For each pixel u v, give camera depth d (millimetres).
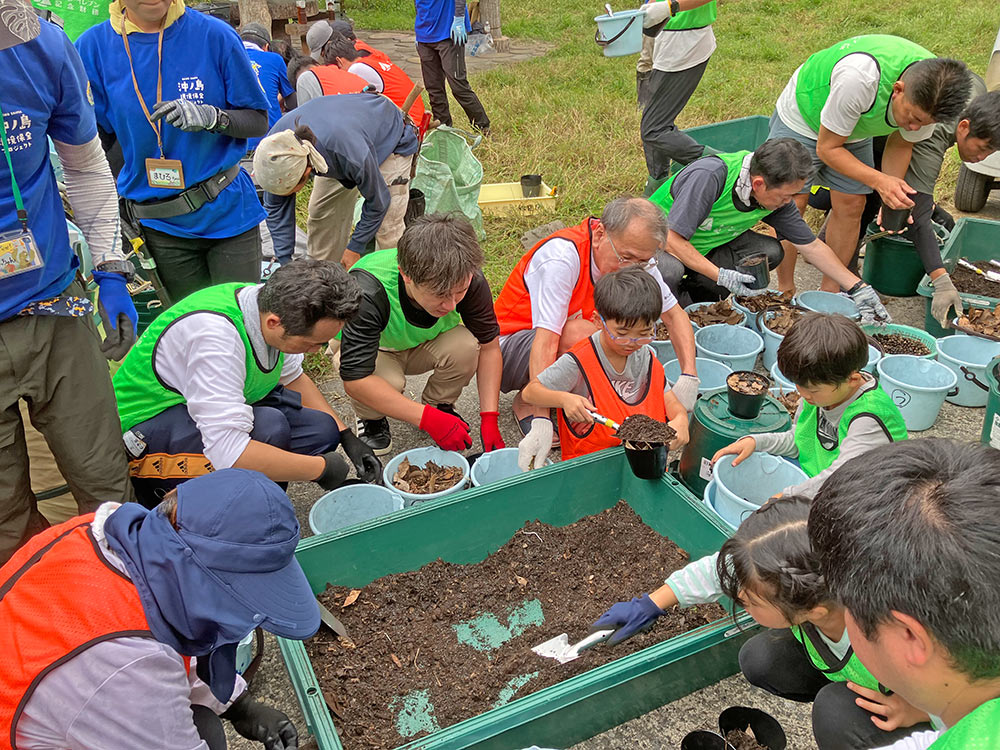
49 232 2373
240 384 2648
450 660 2551
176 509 1531
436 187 5191
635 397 3160
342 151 3922
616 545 2959
